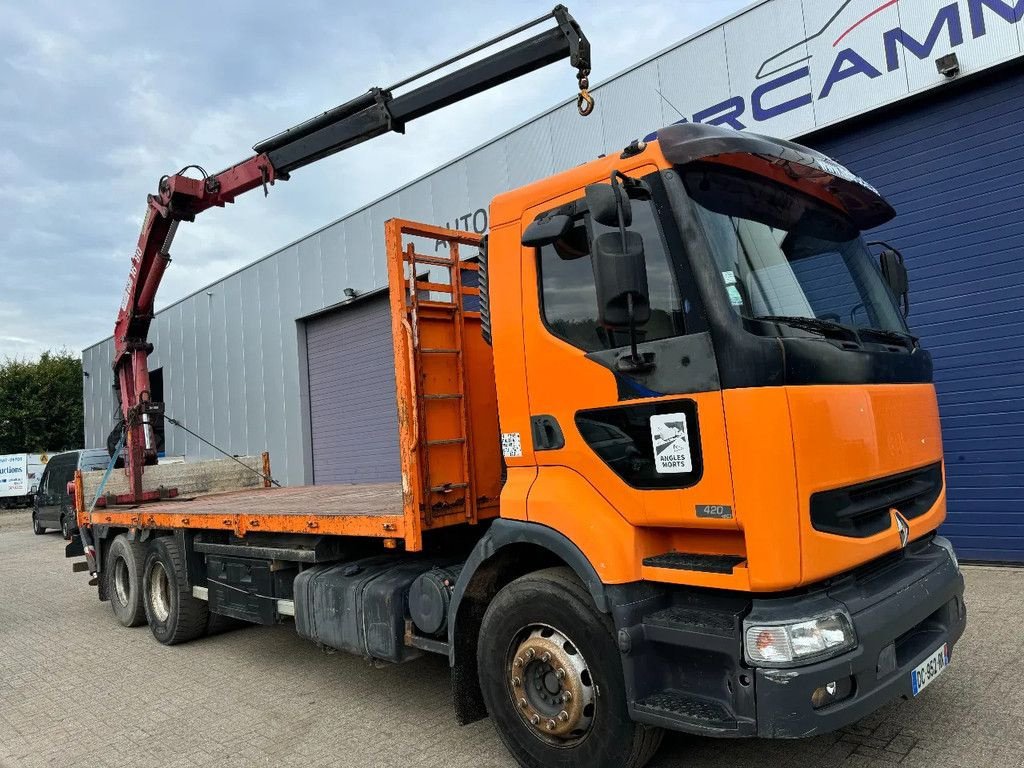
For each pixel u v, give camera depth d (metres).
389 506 5.03
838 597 2.79
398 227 4.09
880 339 3.42
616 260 2.74
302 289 15.57
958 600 3.46
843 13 7.28
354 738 4.16
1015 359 6.64
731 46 8.12
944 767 3.24
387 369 13.95
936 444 3.57
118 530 8.08
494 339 3.70
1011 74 6.56
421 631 4.07
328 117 6.02
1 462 29.69
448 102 5.48
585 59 4.59
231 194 7.14
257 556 5.46
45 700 5.32
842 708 2.62
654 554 3.08
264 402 16.89
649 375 2.99
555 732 3.23
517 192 3.65
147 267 7.93
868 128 7.38
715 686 2.80
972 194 6.81
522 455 3.54
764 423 2.65
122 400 8.63
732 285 2.89
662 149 3.04
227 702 4.97
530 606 3.33
